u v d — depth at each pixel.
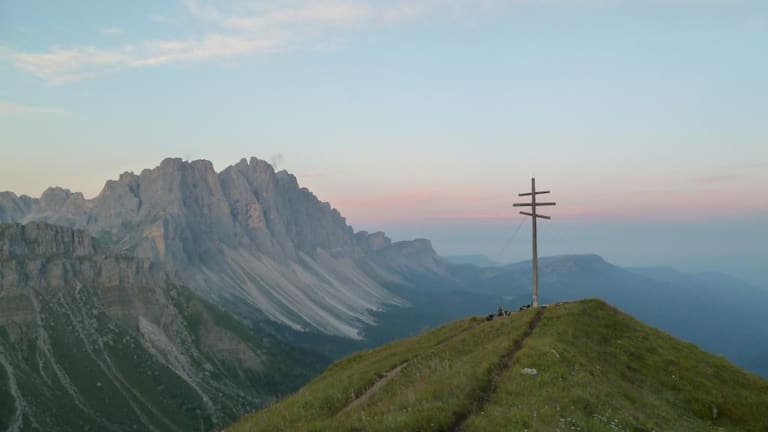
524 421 21.98
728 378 40.06
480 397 26.09
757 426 34.31
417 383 29.67
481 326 47.88
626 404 29.17
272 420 28.22
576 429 22.45
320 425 22.55
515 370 29.89
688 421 31.83
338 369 53.84
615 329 45.47
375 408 24.70
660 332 47.31
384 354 51.81
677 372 39.34
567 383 28.34
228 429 29.81
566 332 41.34
